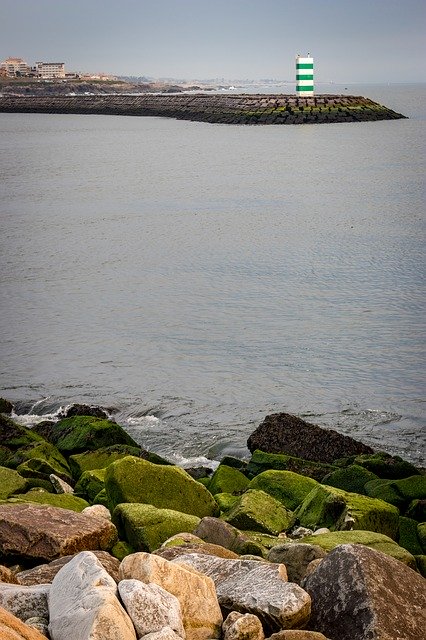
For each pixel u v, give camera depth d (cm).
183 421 2625
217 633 922
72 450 2256
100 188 8944
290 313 3778
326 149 13838
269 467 2109
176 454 2389
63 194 8369
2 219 6650
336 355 3206
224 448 2427
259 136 16962
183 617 918
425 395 2823
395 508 1555
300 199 7938
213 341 3391
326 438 2266
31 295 4131
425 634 913
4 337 3441
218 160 12312
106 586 877
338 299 4000
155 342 3378
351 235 5766
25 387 2903
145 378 2983
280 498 1800
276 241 5588
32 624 852
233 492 1902
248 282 4394
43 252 5219
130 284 4369
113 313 3803
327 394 2842
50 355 3222
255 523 1543
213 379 2972
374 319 3659
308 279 4438
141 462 1645
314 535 1344
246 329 3544
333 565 979
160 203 7700
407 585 961
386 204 7419
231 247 5394
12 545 1177
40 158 12731
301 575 1091
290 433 2298
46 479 1948
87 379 2977
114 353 3247
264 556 1238
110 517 1453
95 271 4681
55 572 1057
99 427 2295
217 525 1312
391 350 3256
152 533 1352
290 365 3112
